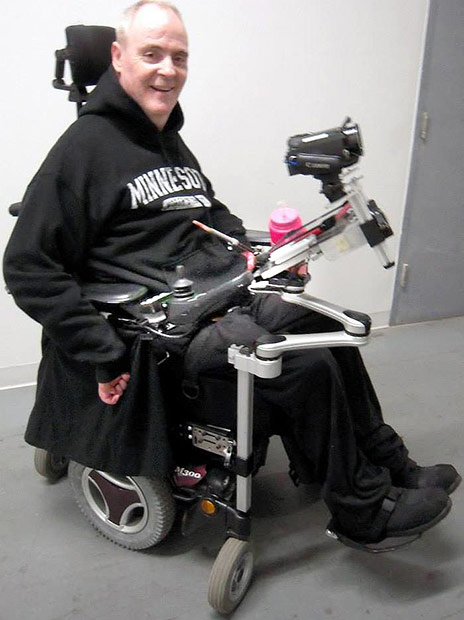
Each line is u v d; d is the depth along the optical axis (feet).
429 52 6.80
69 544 4.28
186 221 4.00
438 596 3.81
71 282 3.39
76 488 4.25
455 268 8.27
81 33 3.86
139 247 3.82
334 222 2.95
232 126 6.33
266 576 3.98
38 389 4.01
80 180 3.47
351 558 4.14
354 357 3.88
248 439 3.39
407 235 7.75
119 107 3.68
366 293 7.97
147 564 4.09
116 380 3.47
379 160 7.23
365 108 6.89
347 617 3.66
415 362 7.11
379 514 3.46
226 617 3.65
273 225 3.68
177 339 3.48
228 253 4.14
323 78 6.53
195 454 3.91
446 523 4.45
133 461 3.54
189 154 4.64
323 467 3.48
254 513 4.59
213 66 5.97
